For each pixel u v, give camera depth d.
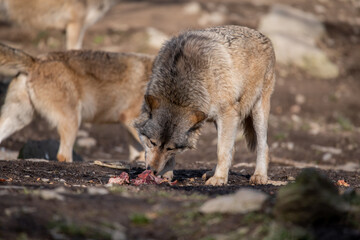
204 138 18.72
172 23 28.50
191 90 8.57
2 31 24.70
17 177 8.65
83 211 5.73
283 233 5.07
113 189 7.26
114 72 12.58
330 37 31.12
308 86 25.27
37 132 17.53
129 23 28.23
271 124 20.31
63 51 12.33
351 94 24.92
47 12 19.64
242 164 13.37
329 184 5.68
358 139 18.98
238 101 9.13
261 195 5.93
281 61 27.11
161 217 5.71
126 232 5.29
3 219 5.29
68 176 9.33
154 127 8.62
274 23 29.78
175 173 11.12
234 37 9.25
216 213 5.70
